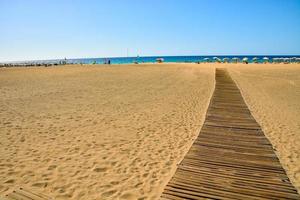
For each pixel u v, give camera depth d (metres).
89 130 7.63
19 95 13.85
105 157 5.69
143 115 9.45
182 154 5.84
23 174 4.88
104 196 4.18
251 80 20.92
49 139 6.82
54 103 11.65
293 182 4.59
